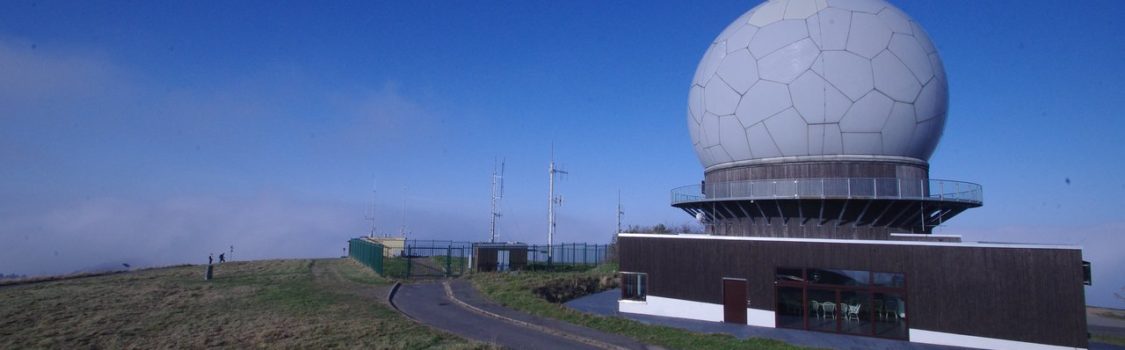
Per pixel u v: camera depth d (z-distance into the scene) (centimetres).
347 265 5372
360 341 1833
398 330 2025
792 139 2623
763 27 2775
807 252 2452
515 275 3891
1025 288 2077
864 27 2606
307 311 2436
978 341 2125
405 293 3141
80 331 1989
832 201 2625
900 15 2736
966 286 2166
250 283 3644
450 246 5178
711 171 3023
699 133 3034
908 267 2267
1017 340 2069
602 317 2338
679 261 2744
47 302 2691
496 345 1825
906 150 2627
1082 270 2020
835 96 2544
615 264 4750
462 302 2769
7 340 1839
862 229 2661
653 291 2803
